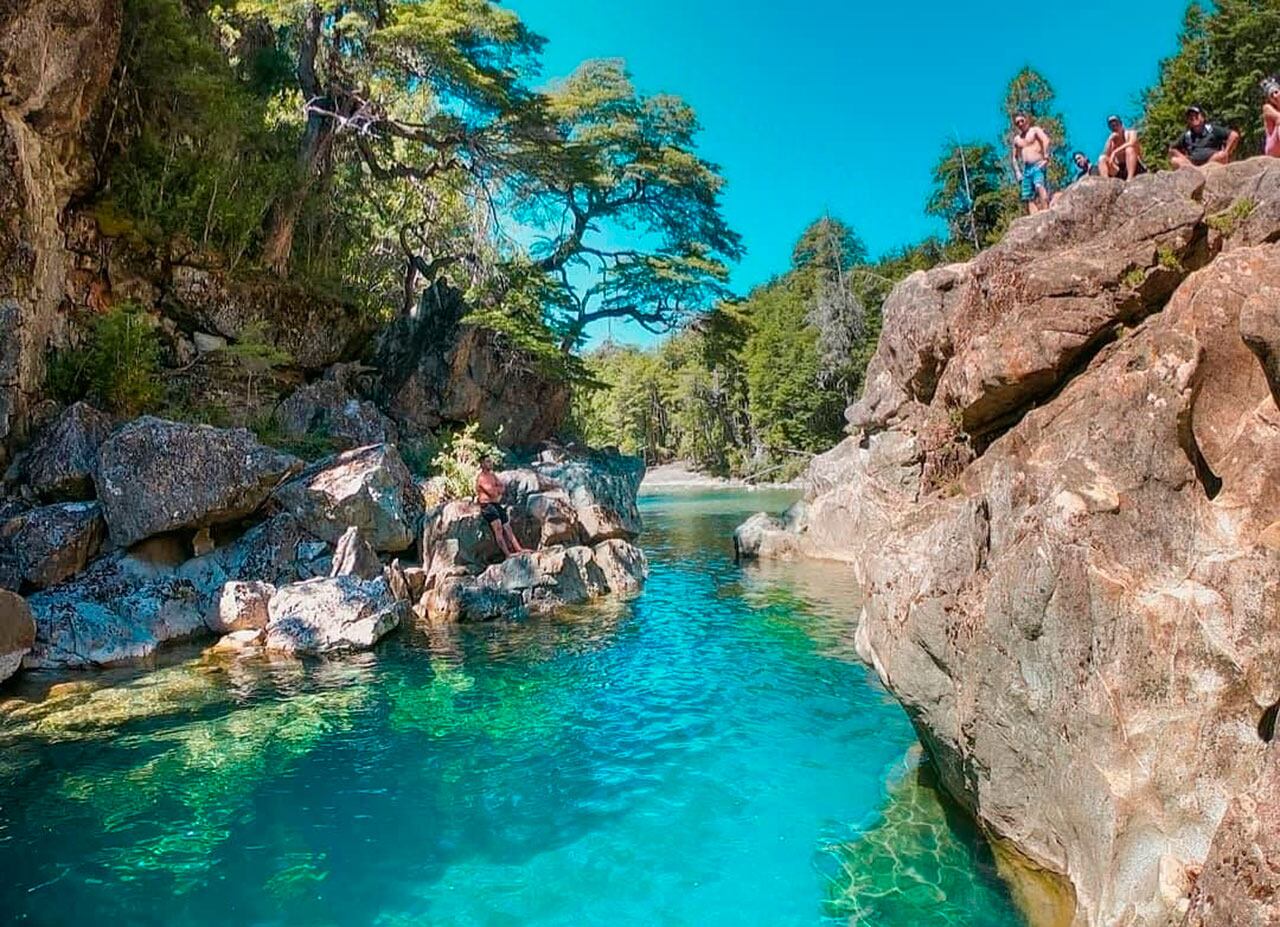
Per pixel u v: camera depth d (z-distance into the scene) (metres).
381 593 11.55
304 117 22.66
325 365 20.02
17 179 11.66
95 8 13.20
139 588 10.85
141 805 6.26
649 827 6.06
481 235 27.08
